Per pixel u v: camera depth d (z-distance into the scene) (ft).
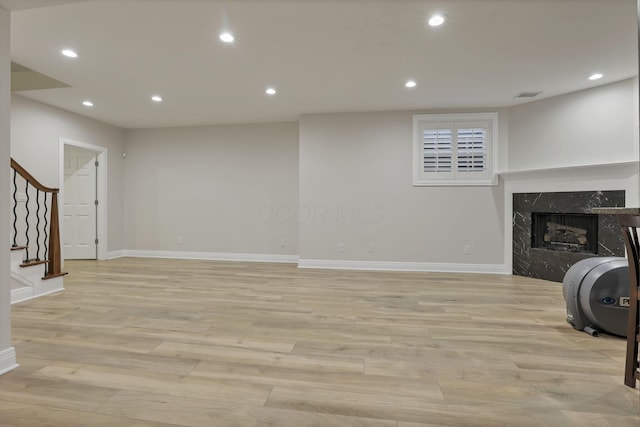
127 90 13.78
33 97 14.73
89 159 18.92
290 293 11.85
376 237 16.71
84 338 7.64
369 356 6.82
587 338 7.82
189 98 14.79
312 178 17.13
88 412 4.87
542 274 14.46
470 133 16.01
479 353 6.98
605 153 13.05
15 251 10.73
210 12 8.22
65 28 8.95
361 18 8.52
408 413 4.91
